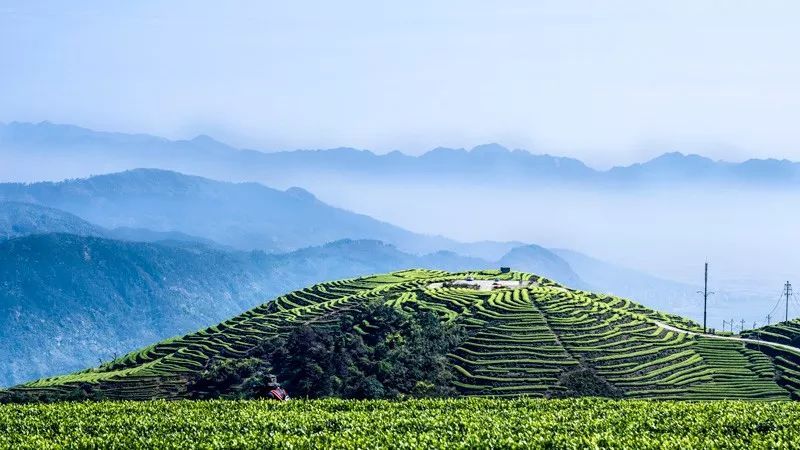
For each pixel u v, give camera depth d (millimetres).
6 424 76875
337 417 75688
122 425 74750
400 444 64938
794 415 76438
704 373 190625
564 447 64688
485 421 73938
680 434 69812
